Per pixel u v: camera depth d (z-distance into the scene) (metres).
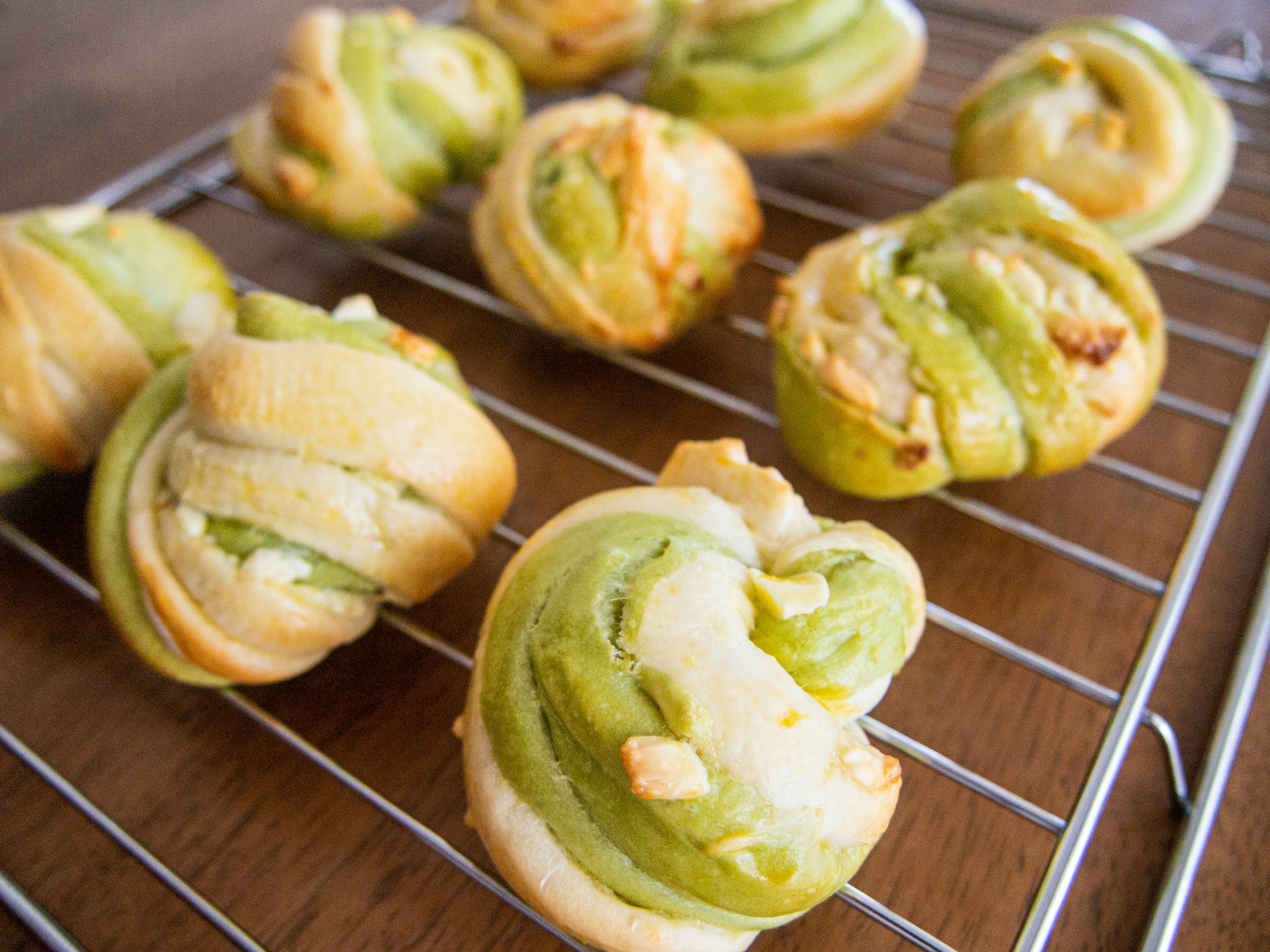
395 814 0.23
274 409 0.23
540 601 0.22
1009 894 0.23
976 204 0.26
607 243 0.28
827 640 0.21
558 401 0.29
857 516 0.27
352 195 0.30
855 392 0.25
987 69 0.37
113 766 0.24
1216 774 0.22
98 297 0.26
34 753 0.24
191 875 0.23
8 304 0.25
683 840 0.20
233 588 0.23
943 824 0.23
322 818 0.24
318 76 0.29
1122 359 0.25
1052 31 0.31
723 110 0.31
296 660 0.24
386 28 0.31
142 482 0.24
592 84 0.36
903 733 0.24
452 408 0.24
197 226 0.33
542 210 0.28
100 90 0.37
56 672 0.25
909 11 0.32
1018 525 0.26
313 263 0.32
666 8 0.35
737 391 0.30
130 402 0.26
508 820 0.21
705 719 0.20
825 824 0.20
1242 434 0.26
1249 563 0.26
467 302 0.32
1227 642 0.25
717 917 0.21
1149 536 0.27
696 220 0.29
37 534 0.27
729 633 0.21
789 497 0.23
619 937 0.21
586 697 0.20
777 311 0.27
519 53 0.34
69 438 0.26
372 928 0.23
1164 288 0.31
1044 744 0.24
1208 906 0.23
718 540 0.22
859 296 0.26
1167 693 0.25
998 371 0.25
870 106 0.31
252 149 0.31
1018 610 0.26
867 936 0.22
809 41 0.31
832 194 0.34
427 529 0.24
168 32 0.39
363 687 0.25
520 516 0.27
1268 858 0.23
